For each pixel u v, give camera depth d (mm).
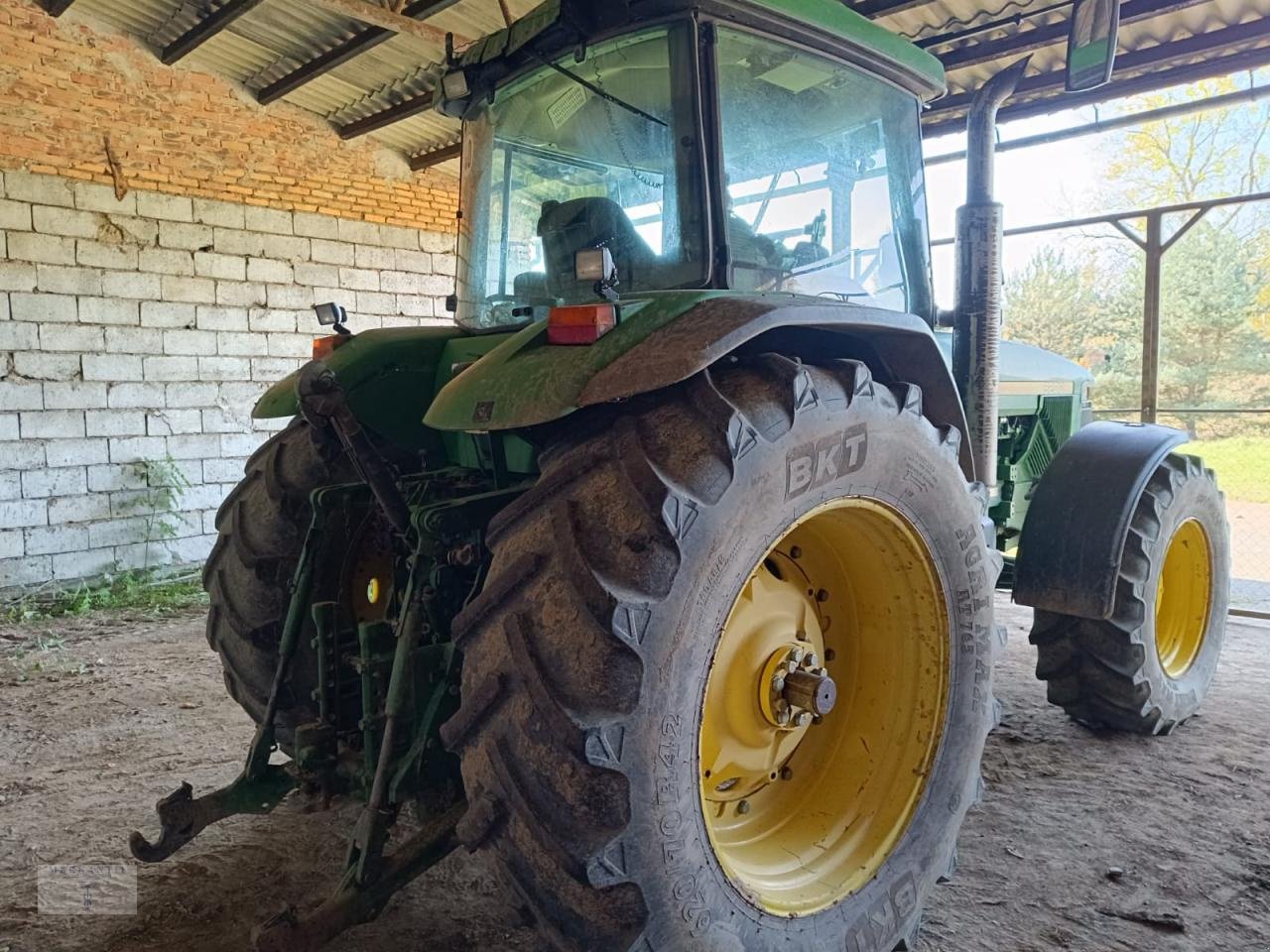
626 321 1849
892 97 2822
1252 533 9758
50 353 6969
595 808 1580
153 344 7480
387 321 8945
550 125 2570
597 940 1635
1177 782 3246
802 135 2525
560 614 1622
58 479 7043
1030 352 4652
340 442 2738
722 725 2074
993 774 3332
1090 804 3078
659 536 1633
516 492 2268
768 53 2408
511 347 1973
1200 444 14875
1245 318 16531
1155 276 6645
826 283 2607
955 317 3191
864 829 2205
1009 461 4387
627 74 2330
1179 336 16875
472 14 6387
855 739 2328
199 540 7820
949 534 2211
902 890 2168
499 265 2809
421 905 2525
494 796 1657
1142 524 3457
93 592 6996
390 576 2771
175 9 6988
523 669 1619
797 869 2102
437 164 8664
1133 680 3473
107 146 7172
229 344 7914
